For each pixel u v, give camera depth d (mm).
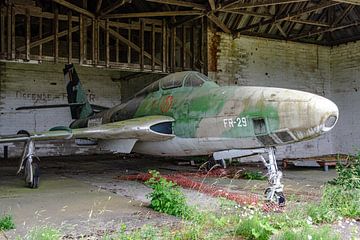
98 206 6535
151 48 13844
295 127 6387
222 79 14328
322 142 16469
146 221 5469
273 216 5457
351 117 15953
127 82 19609
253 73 15023
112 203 6797
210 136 7820
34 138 8695
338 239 4555
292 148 15766
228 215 5539
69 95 14680
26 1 11898
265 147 7035
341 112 16375
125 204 6707
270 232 4648
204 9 12469
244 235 4734
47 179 10125
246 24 14789
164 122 8602
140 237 4547
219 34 14352
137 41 16781
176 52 14992
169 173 10930
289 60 15891
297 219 5250
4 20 11750
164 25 13984
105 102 19594
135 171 11773
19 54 11828
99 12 12742
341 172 8352
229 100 7543
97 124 12453
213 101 7887
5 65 17391
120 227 5098
